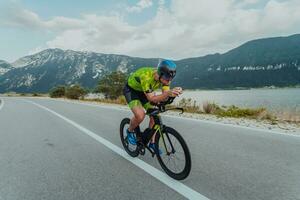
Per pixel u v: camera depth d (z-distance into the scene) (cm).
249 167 427
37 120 1105
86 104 2220
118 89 3222
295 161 458
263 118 1058
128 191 337
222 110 1287
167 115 1198
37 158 503
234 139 643
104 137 704
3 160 493
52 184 368
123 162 464
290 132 728
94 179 383
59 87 5028
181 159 372
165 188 344
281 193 325
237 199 308
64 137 714
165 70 387
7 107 1945
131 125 467
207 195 320
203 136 685
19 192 344
